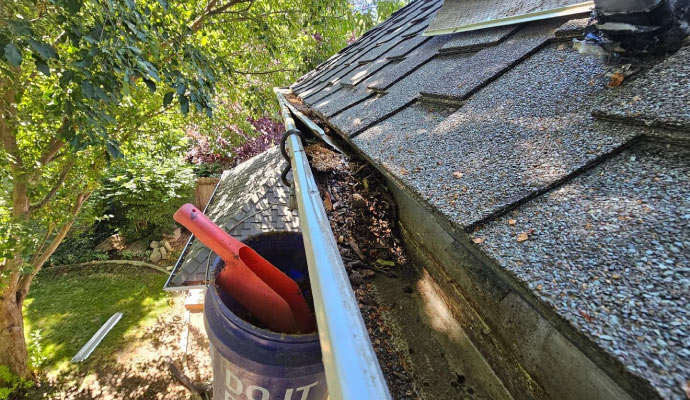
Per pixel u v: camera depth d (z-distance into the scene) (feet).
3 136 13.33
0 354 17.07
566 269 1.50
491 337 2.81
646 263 1.39
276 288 3.83
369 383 1.57
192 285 12.56
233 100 21.88
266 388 3.26
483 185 2.21
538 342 2.35
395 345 2.98
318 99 9.48
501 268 1.64
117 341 20.70
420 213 3.95
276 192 15.10
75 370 18.66
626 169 1.89
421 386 2.64
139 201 29.19
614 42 2.72
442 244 3.50
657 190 1.68
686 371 1.04
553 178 2.02
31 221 13.97
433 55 6.15
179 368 18.80
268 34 19.57
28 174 13.84
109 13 7.48
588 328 1.25
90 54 7.08
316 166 5.23
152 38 9.42
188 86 10.25
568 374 2.10
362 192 4.92
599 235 1.59
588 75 2.79
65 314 22.93
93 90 7.38
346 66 12.13
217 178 35.96
